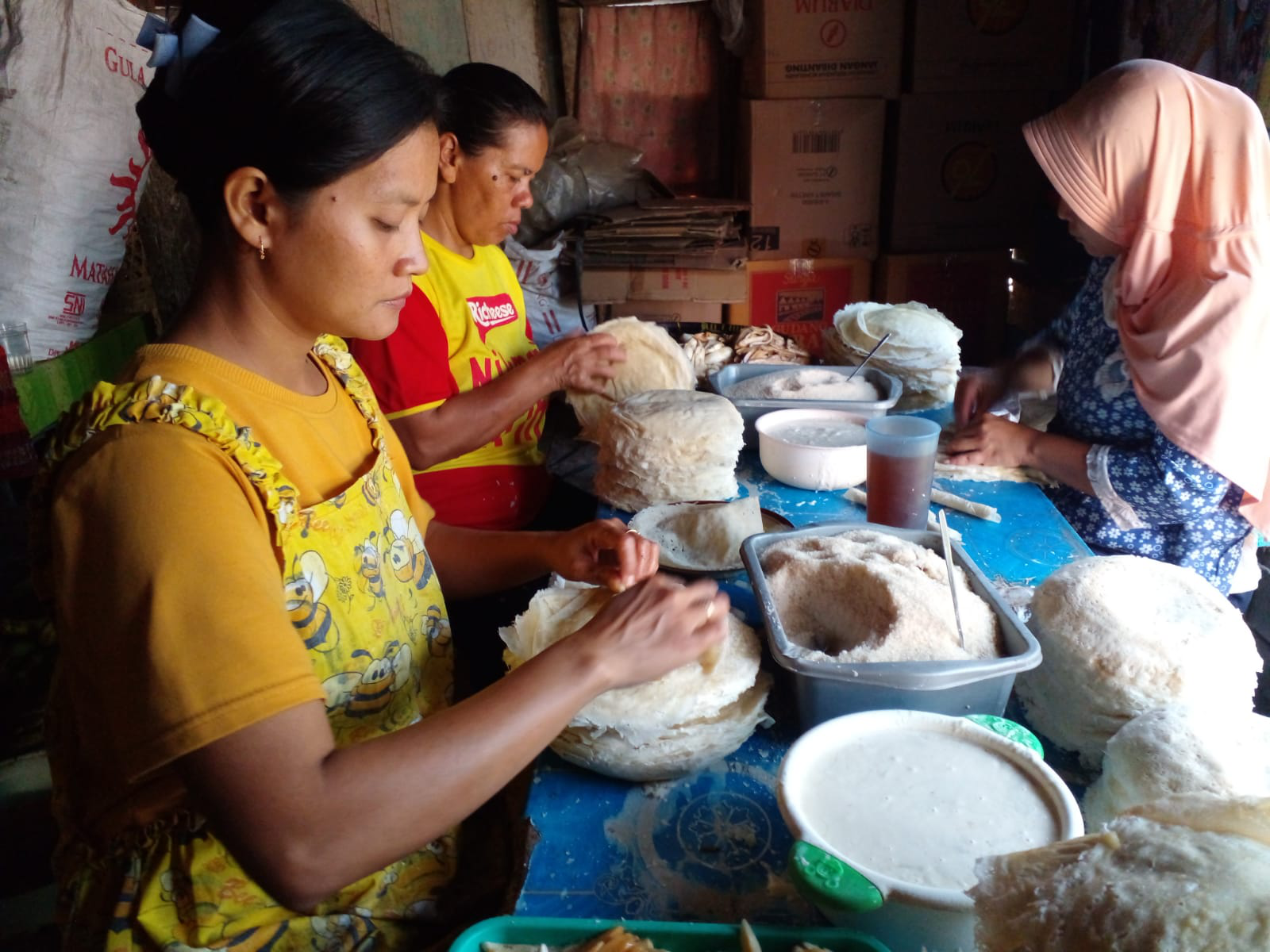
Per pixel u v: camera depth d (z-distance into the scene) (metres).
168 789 0.81
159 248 2.64
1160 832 0.60
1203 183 1.55
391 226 0.78
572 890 0.81
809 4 3.29
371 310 0.82
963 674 0.89
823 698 0.94
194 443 0.73
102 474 0.69
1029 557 1.42
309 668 0.70
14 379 1.73
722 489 1.63
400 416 1.64
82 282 1.89
